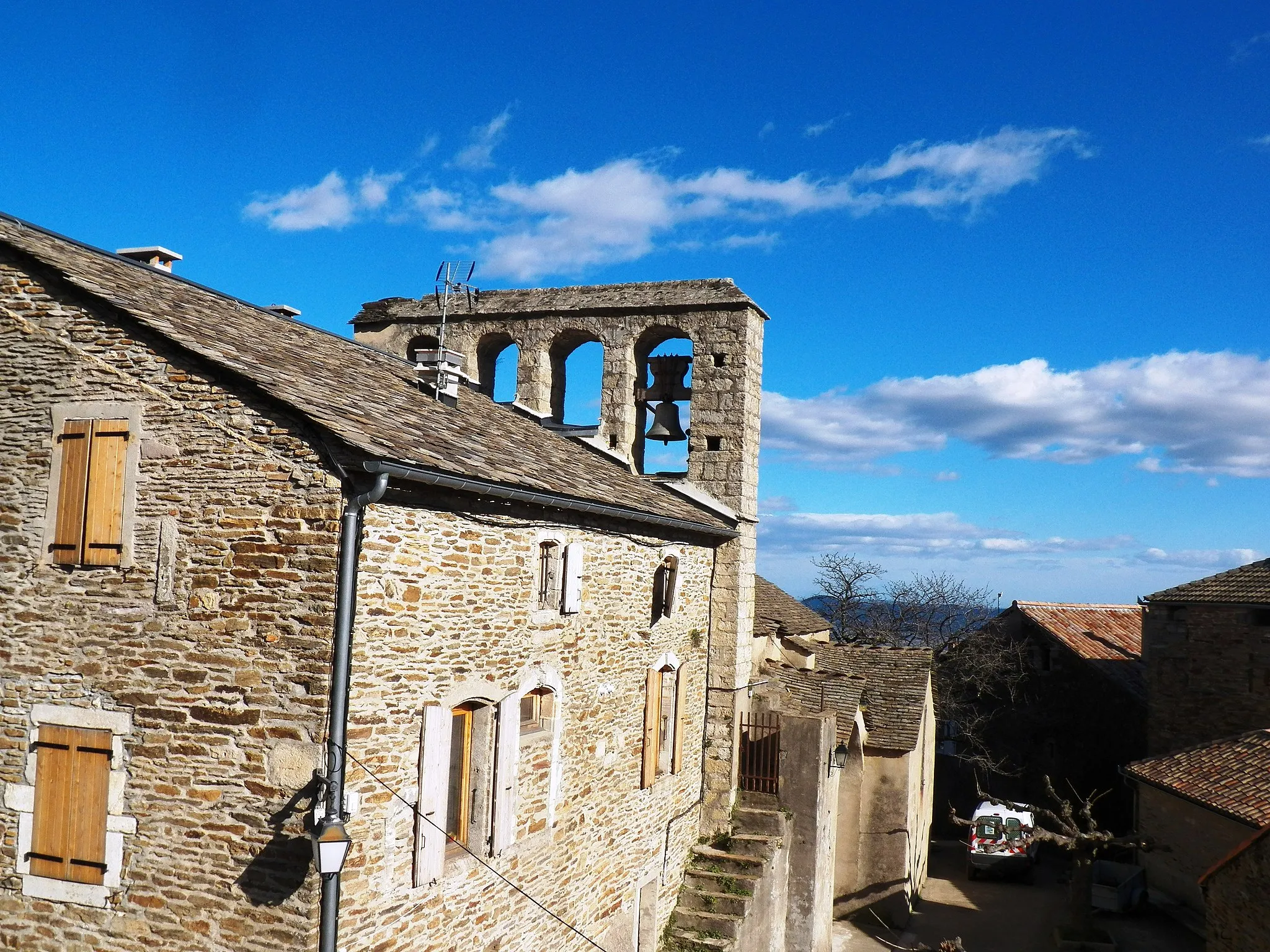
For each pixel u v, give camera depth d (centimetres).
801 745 1708
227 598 816
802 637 2334
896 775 2106
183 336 849
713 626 1681
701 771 1662
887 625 3981
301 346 1127
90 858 842
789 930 1694
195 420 838
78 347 879
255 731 802
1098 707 2881
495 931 1004
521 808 1062
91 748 849
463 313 1823
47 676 864
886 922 2070
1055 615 3203
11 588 880
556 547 1105
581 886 1194
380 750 827
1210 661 2542
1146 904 2180
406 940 866
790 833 1698
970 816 3080
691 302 1698
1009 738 3072
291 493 807
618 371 1731
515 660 1023
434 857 880
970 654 3173
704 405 1698
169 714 826
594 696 1220
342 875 789
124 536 849
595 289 1784
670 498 1573
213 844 808
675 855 1518
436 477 840
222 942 801
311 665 789
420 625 872
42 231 1007
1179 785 2108
